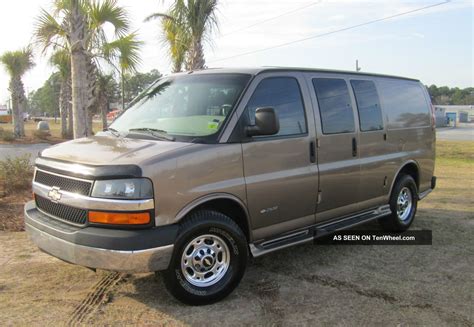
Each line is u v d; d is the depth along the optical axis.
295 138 4.86
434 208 8.48
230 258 4.30
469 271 5.21
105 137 4.72
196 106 4.69
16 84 28.38
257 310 4.12
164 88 5.27
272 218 4.71
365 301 4.36
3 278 4.76
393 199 6.50
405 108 6.75
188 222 3.99
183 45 13.76
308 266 5.29
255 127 4.40
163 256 3.79
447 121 61.53
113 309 4.09
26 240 6.04
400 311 4.16
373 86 6.19
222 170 4.20
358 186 5.73
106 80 25.45
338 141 5.40
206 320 3.92
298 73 5.14
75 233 3.79
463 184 11.35
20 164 9.44
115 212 3.71
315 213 5.21
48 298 4.30
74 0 9.05
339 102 5.52
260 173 4.52
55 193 4.09
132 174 3.71
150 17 14.03
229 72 4.87
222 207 4.41
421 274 5.09
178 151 3.99
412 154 6.82
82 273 4.91
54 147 4.70
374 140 6.00
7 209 7.54
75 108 9.29
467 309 4.22
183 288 4.02
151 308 4.12
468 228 7.05
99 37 10.27
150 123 4.80
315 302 4.32
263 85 4.71
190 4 12.91
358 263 5.42
